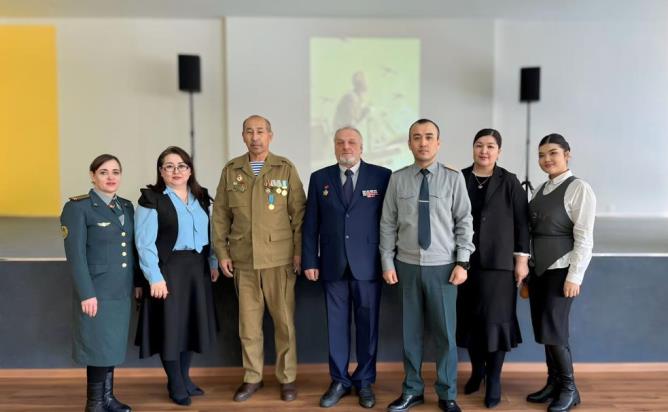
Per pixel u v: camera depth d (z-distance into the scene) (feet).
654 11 18.88
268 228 7.27
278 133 19.88
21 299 8.46
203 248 7.37
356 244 7.09
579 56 20.12
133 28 19.54
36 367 8.57
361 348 7.37
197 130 20.10
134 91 19.83
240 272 7.47
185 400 7.44
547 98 20.34
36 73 19.61
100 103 19.83
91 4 18.13
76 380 8.41
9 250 11.06
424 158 6.79
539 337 7.09
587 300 8.63
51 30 19.42
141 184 20.21
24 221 18.03
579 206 6.79
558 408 7.07
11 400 7.72
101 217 6.60
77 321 6.64
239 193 7.36
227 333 8.57
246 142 7.32
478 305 7.11
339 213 7.13
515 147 20.47
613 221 18.19
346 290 7.33
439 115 20.02
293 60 19.60
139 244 6.78
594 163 20.68
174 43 19.66
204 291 7.29
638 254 8.66
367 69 19.75
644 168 20.71
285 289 7.51
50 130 19.83
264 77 19.61
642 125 20.49
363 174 7.24
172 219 6.94
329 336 7.43
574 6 18.45
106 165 6.63
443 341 6.91
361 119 19.93
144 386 8.14
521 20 19.86
